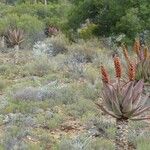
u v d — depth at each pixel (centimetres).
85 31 1981
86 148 753
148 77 1002
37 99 1053
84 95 1109
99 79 1271
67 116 959
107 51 1738
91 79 1288
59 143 771
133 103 719
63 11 2880
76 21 2000
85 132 863
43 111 980
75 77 1321
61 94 1084
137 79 1001
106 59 1584
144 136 818
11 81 1300
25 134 828
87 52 1673
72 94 1091
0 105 1001
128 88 710
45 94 1075
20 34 1908
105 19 1912
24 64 1561
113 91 716
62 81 1278
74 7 2016
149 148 750
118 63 696
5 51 1858
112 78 1283
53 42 1873
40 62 1446
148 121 932
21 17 2372
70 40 2003
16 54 1661
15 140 782
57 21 2575
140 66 1000
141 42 1792
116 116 726
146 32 1805
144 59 1001
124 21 1798
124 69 1074
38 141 805
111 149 765
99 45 1845
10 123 887
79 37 1994
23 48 1972
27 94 1062
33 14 2808
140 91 720
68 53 1722
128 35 1805
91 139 798
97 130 871
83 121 912
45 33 2397
